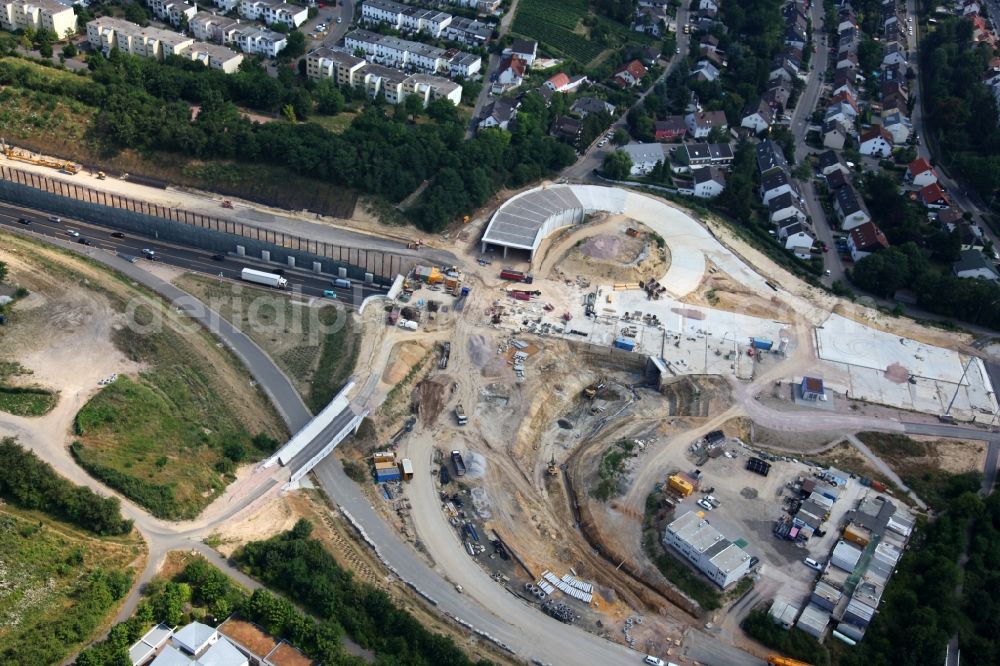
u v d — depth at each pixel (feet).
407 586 597.93
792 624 580.71
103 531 561.02
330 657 513.86
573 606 600.39
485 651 562.25
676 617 596.29
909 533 652.48
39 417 626.64
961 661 570.05
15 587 510.99
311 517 631.15
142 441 633.20
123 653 485.97
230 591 545.03
